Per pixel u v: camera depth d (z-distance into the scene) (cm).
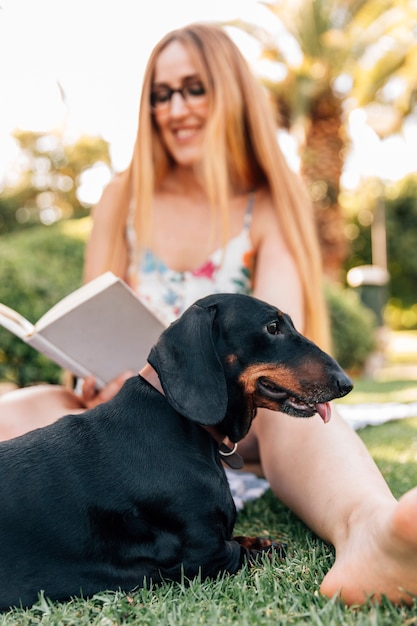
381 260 660
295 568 82
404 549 66
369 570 70
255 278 126
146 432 84
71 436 85
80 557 80
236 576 80
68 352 106
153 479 82
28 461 82
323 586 73
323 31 495
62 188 941
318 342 126
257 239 129
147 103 130
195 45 128
